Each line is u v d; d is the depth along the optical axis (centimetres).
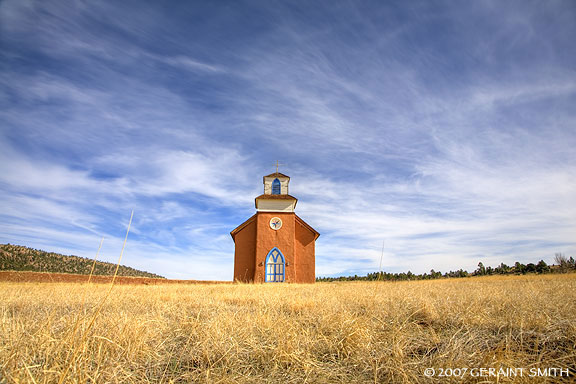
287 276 2928
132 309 666
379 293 983
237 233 3147
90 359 301
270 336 419
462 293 922
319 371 328
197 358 365
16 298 850
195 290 1332
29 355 311
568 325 446
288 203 3184
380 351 374
